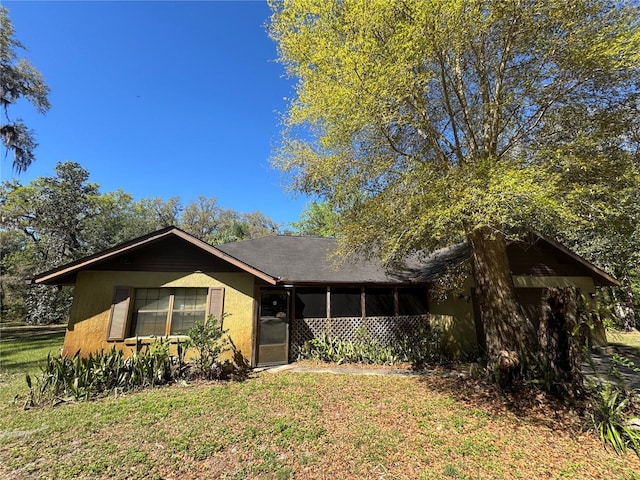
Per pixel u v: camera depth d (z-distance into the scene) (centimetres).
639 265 1511
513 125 731
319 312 1220
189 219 4006
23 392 665
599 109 626
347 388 698
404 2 522
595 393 533
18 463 387
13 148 1519
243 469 377
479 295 753
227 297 919
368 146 722
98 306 836
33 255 2133
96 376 661
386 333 1116
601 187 572
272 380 764
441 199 557
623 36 505
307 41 648
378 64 543
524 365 657
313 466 385
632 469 383
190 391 674
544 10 528
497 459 405
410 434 472
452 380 752
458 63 698
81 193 2080
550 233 720
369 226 727
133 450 419
